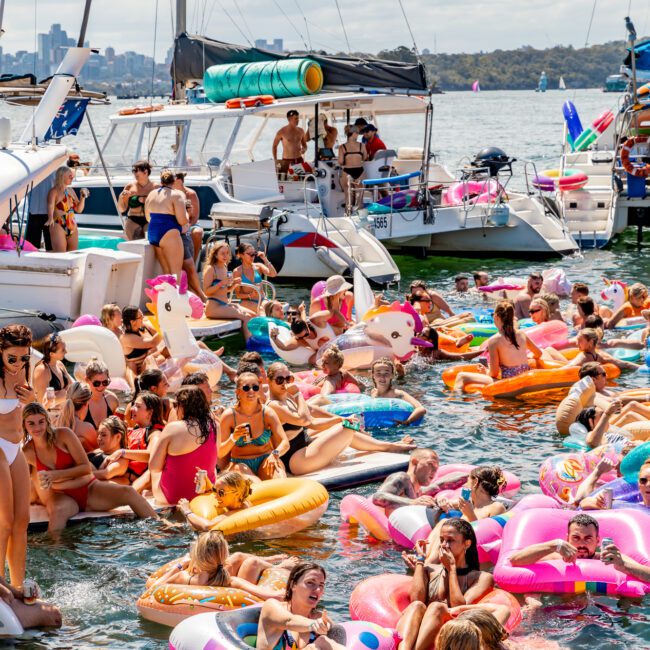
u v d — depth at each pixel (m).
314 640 16.47
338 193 57.44
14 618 18.23
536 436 29.39
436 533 20.34
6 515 18.55
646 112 68.12
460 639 14.72
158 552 21.86
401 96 57.03
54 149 27.11
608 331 41.06
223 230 49.62
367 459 27.06
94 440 25.70
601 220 67.19
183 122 54.06
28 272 39.22
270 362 38.81
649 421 27.53
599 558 20.27
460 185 62.28
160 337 34.97
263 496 23.38
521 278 54.69
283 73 53.78
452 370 35.12
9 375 18.08
